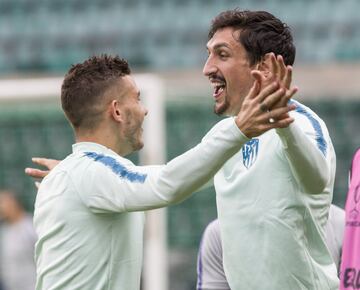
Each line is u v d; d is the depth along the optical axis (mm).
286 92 12047
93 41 54938
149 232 33750
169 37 54656
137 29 55031
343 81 49031
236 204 14305
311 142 12961
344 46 54188
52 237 14055
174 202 13039
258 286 14047
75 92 14453
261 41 14234
